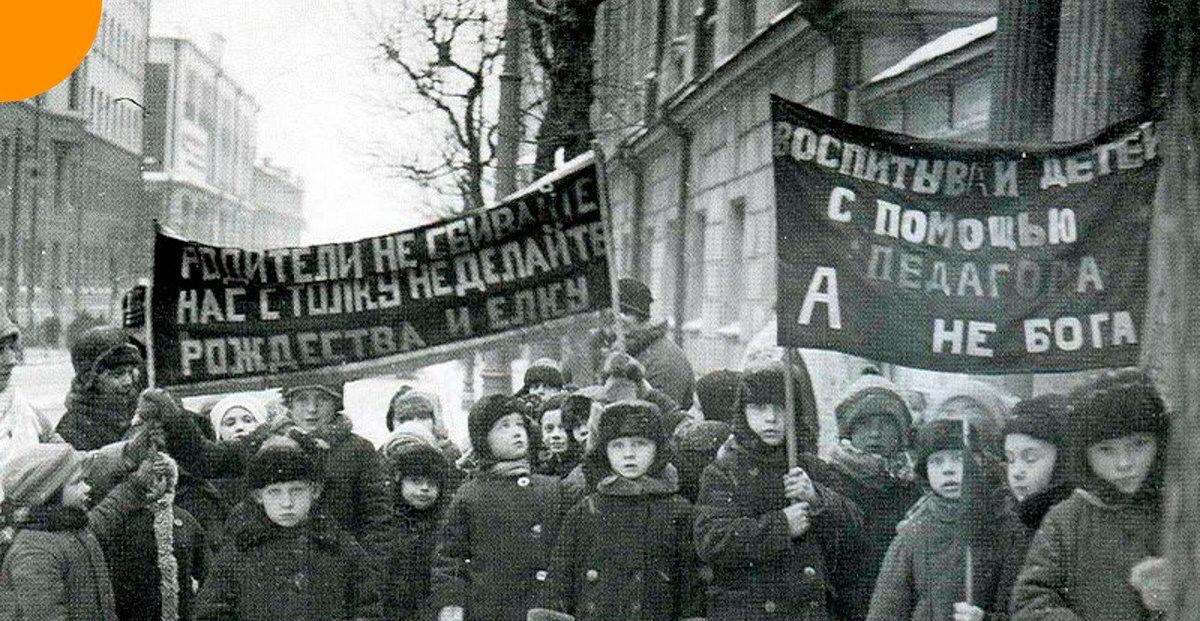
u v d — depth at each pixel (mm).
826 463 6781
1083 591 5535
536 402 9492
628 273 33594
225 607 6461
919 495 6723
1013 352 6395
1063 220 6422
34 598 5969
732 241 22203
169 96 88562
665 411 8484
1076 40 8195
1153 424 5457
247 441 8219
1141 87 7777
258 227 125625
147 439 6859
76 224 67562
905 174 6441
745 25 22156
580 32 17562
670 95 26219
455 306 7156
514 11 16141
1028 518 6039
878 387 6762
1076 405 5582
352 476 7734
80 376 8258
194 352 7105
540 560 6910
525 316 7133
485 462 7039
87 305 70312
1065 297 6402
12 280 57188
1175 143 4246
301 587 6465
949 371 6398
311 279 7168
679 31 27719
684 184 26438
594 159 7047
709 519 6359
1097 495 5562
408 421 8727
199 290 7113
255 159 128625
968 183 6441
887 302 6402
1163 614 5434
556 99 17734
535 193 7086
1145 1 7738
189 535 7121
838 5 15062
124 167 78125
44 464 6039
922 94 13977
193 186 87438
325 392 7840
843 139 6434
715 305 23141
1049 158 6438
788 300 6402
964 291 6414
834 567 6582
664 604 6523
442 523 7098
